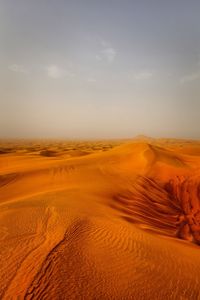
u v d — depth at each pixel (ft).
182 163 105.40
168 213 56.08
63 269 19.02
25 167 92.79
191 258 24.23
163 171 88.84
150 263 21.45
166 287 18.33
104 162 97.30
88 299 16.20
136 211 50.03
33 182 70.49
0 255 21.11
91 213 35.68
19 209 36.35
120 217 38.47
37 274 18.29
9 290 16.62
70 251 21.93
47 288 16.85
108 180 71.61
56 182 69.31
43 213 33.76
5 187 66.03
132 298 16.75
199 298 17.58
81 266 19.69
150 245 25.63
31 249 22.15
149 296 17.15
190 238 42.63
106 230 28.07
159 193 69.10
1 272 18.58
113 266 20.22
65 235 25.50
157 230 39.70
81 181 69.46
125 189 64.03
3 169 97.91
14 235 25.62
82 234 26.17
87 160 99.60
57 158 130.00
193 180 80.69
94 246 23.49
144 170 87.81
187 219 54.03
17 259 20.38
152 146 123.34
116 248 23.57
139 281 18.65
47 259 20.29
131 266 20.57
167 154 115.55
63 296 16.21
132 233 28.55
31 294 16.25
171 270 20.80
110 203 48.88
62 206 38.09
